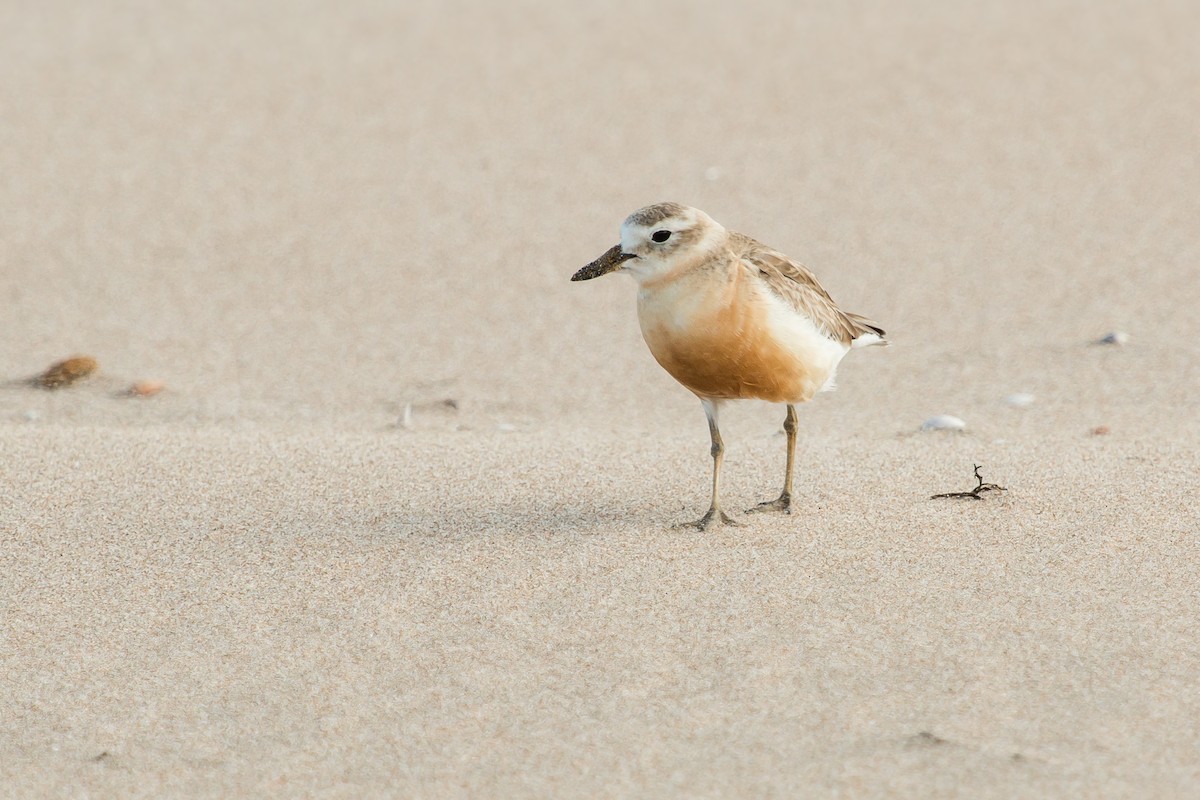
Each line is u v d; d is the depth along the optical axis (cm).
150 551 1105
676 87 2886
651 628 954
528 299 2030
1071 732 807
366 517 1177
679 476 1291
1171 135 2534
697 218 1080
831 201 2322
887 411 1623
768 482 1265
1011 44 3083
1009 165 2447
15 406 1677
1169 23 3186
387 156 2564
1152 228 2170
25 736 848
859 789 761
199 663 925
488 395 1709
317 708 866
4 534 1141
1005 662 890
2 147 2578
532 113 2766
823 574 1035
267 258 2164
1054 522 1127
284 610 996
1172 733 802
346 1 3581
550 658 918
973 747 795
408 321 1958
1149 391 1642
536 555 1084
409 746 822
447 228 2267
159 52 3145
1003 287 2002
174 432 1456
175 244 2208
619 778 782
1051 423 1547
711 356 1087
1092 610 960
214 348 1867
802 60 3028
